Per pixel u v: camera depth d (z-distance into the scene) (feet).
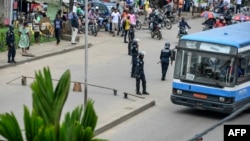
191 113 98.27
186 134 85.35
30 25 164.76
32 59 138.10
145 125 89.76
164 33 206.49
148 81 124.57
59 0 181.78
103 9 205.26
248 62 93.40
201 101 91.45
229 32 99.09
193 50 91.91
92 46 167.32
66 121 26.20
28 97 101.96
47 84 26.73
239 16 215.10
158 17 210.18
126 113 92.79
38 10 178.09
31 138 25.63
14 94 103.65
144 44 177.58
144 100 103.96
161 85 120.98
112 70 133.90
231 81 89.40
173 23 240.73
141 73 108.88
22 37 139.54
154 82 123.75
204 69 91.25
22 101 98.53
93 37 183.52
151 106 102.32
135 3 245.45
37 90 26.58
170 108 101.45
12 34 129.80
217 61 90.22
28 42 140.46
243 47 90.68
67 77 27.20
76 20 161.79
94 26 186.29
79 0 213.87
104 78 124.06
